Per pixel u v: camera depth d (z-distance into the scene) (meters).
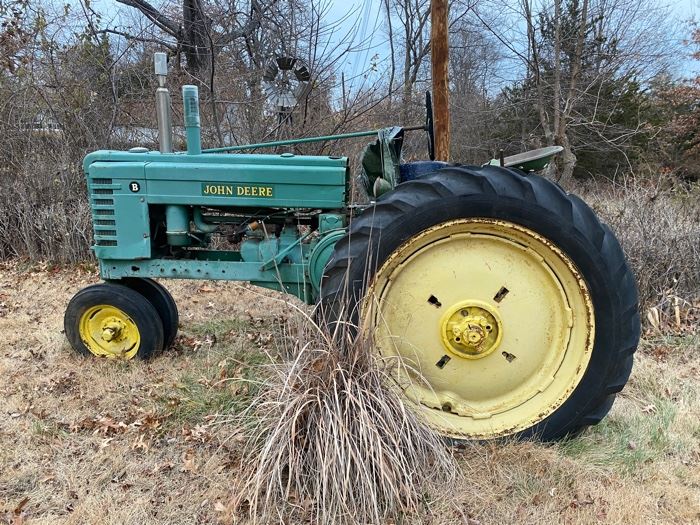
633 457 2.58
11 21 7.29
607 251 2.38
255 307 4.71
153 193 3.21
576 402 2.50
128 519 2.18
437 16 5.75
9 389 3.17
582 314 2.47
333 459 2.10
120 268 3.38
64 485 2.36
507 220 2.38
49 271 5.78
